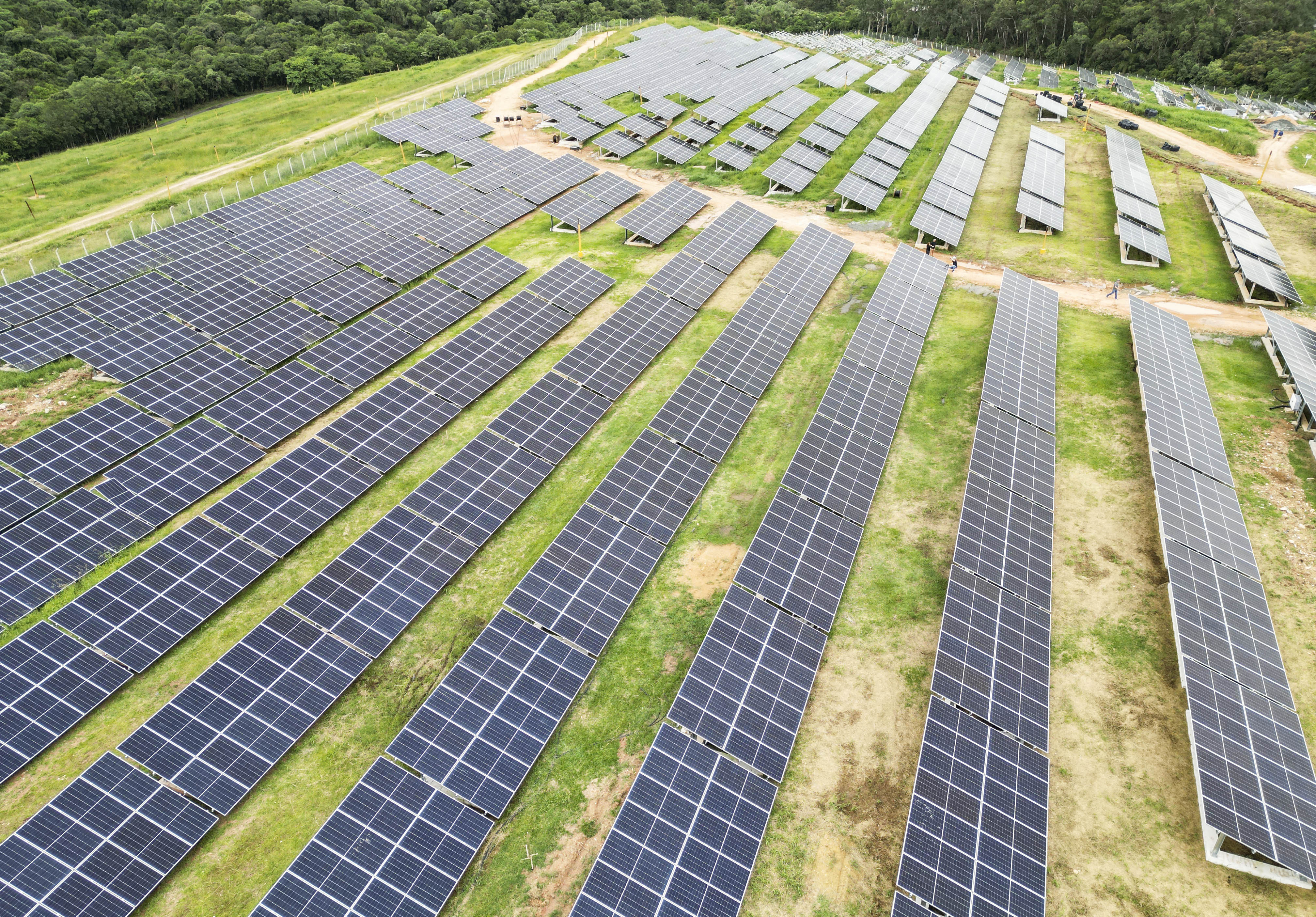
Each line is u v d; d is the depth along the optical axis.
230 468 39.81
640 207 67.88
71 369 46.41
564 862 25.36
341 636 31.16
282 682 29.14
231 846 25.28
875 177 77.94
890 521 39.12
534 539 37.50
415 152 85.31
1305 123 110.44
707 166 83.75
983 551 35.62
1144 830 26.66
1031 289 57.34
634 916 23.05
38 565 33.09
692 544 37.47
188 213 70.44
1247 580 34.56
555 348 51.56
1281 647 32.56
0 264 60.62
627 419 45.50
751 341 50.94
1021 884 24.25
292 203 66.88
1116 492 40.84
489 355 49.06
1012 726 28.84
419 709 28.02
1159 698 30.78
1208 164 87.19
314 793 27.03
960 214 70.94
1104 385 49.06
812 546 36.22
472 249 65.06
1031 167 78.00
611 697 30.39
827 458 41.22
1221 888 25.06
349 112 104.69
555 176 77.81
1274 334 49.72
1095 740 29.42
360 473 39.84
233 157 91.19
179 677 30.47
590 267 59.84
